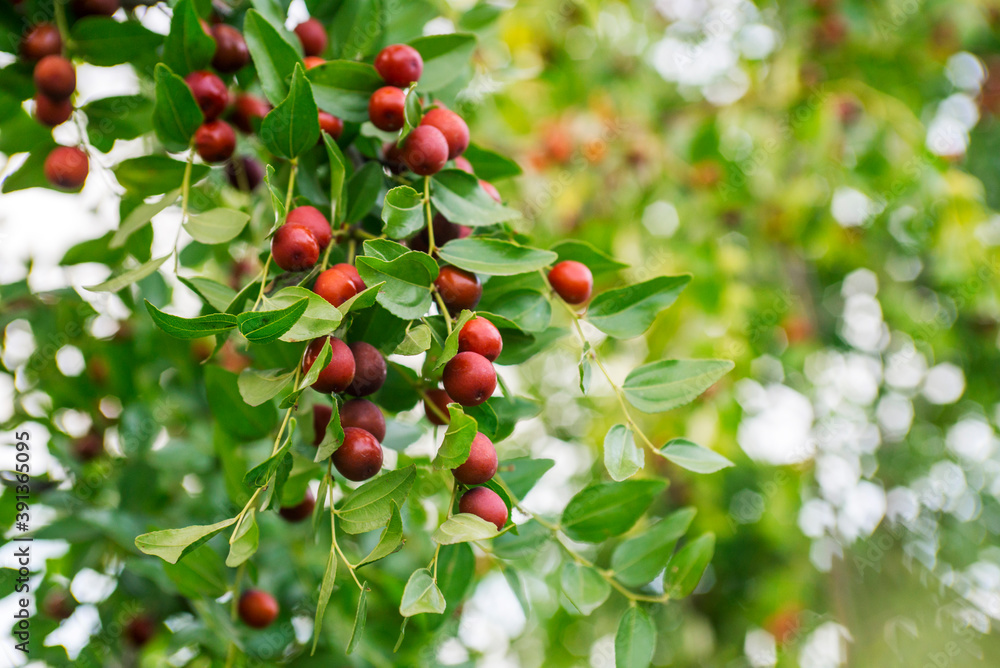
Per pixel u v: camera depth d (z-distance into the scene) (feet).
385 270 2.50
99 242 3.09
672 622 6.61
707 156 4.95
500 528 2.48
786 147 5.08
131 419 3.32
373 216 2.72
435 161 2.59
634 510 2.66
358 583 2.42
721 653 6.76
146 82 2.93
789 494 5.61
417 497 3.09
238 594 2.92
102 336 3.33
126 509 3.23
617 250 4.75
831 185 5.04
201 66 2.74
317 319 2.44
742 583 6.98
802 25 5.08
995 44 6.03
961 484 6.80
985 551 6.80
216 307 2.59
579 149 5.07
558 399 6.42
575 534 2.67
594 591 2.66
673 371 2.63
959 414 6.82
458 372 2.48
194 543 2.41
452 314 2.57
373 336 2.58
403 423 2.83
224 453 2.87
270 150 2.60
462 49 2.76
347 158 2.75
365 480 2.51
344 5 2.79
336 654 3.02
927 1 5.19
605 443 2.57
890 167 4.71
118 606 3.21
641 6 5.49
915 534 6.61
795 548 6.21
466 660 3.21
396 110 2.65
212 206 3.07
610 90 5.36
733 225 5.41
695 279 4.60
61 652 3.17
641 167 5.09
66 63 2.75
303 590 3.22
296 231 2.51
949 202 4.68
